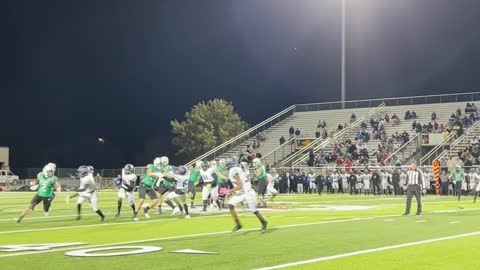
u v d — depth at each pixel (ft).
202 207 79.97
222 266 31.01
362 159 148.25
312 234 45.88
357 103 182.60
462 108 165.48
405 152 147.74
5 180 183.11
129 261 32.50
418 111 170.60
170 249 37.24
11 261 32.50
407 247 38.22
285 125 186.09
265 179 78.38
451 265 31.40
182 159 205.98
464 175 125.49
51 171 59.11
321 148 160.66
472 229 49.93
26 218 63.00
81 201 59.93
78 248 37.93
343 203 93.50
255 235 45.27
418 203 66.18
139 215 66.80
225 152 174.50
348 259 33.32
